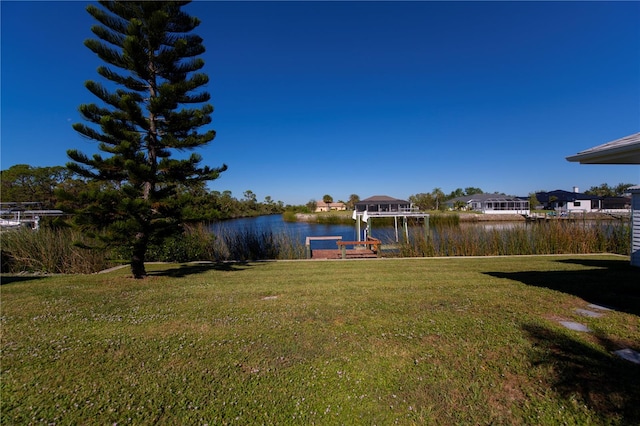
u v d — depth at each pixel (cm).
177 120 709
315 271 792
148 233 705
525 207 4916
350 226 3419
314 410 235
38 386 266
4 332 380
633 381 253
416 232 1282
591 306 441
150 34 681
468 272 740
